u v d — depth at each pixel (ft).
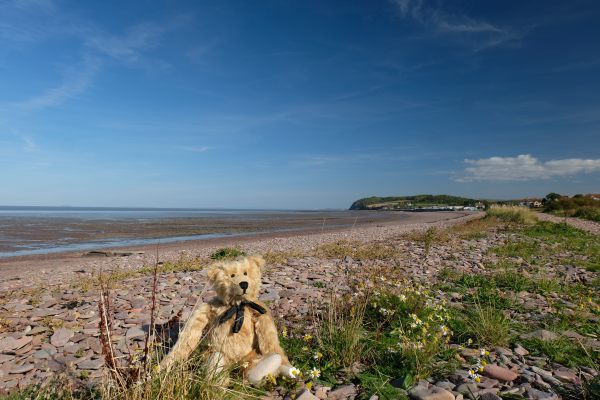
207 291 28.60
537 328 19.24
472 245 55.62
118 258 55.72
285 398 12.40
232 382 12.63
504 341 16.85
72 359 16.42
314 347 16.28
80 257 59.41
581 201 180.96
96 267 46.52
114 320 21.90
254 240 85.15
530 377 13.30
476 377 12.47
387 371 14.20
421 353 14.44
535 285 28.27
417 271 35.24
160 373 11.39
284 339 16.88
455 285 29.19
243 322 13.66
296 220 206.69
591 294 25.39
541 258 42.16
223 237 96.07
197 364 12.67
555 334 17.67
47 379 14.52
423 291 21.72
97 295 28.71
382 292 22.00
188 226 143.95
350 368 14.48
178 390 11.06
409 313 19.17
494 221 101.96
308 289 28.37
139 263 49.73
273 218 244.22
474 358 15.16
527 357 15.56
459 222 119.14
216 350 13.41
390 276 31.96
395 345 15.74
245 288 13.87
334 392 12.83
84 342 18.45
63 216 254.68
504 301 23.73
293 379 12.82
